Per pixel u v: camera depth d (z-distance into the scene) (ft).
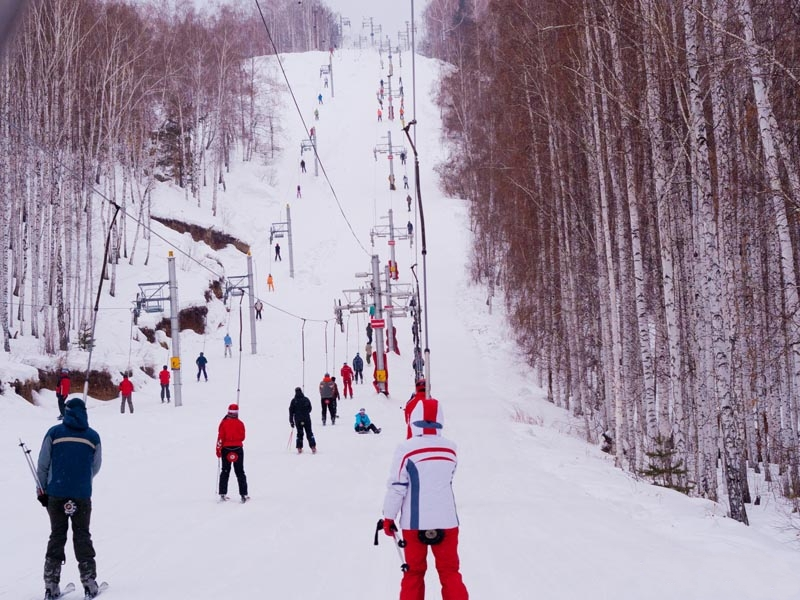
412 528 19.42
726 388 51.11
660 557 29.58
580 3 77.92
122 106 163.94
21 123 128.57
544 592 24.07
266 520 38.47
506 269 167.94
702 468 63.77
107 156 172.35
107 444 71.05
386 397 123.85
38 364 108.88
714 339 52.26
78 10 141.49
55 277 142.00
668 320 64.85
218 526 36.86
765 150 46.14
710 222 53.36
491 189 183.73
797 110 59.82
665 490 51.49
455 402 120.88
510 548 31.48
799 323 49.80
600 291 93.50
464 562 28.96
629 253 89.92
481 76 180.55
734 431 50.44
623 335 85.46
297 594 24.26
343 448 72.13
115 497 45.88
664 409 72.54
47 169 132.77
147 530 35.81
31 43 127.24
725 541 32.96
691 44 54.95
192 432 82.79
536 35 96.27
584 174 100.63
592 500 45.55
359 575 26.94
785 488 71.51
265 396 118.21
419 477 19.65
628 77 75.05
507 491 48.52
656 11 63.41
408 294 154.10
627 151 71.77
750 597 23.79
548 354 131.23
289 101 406.82
